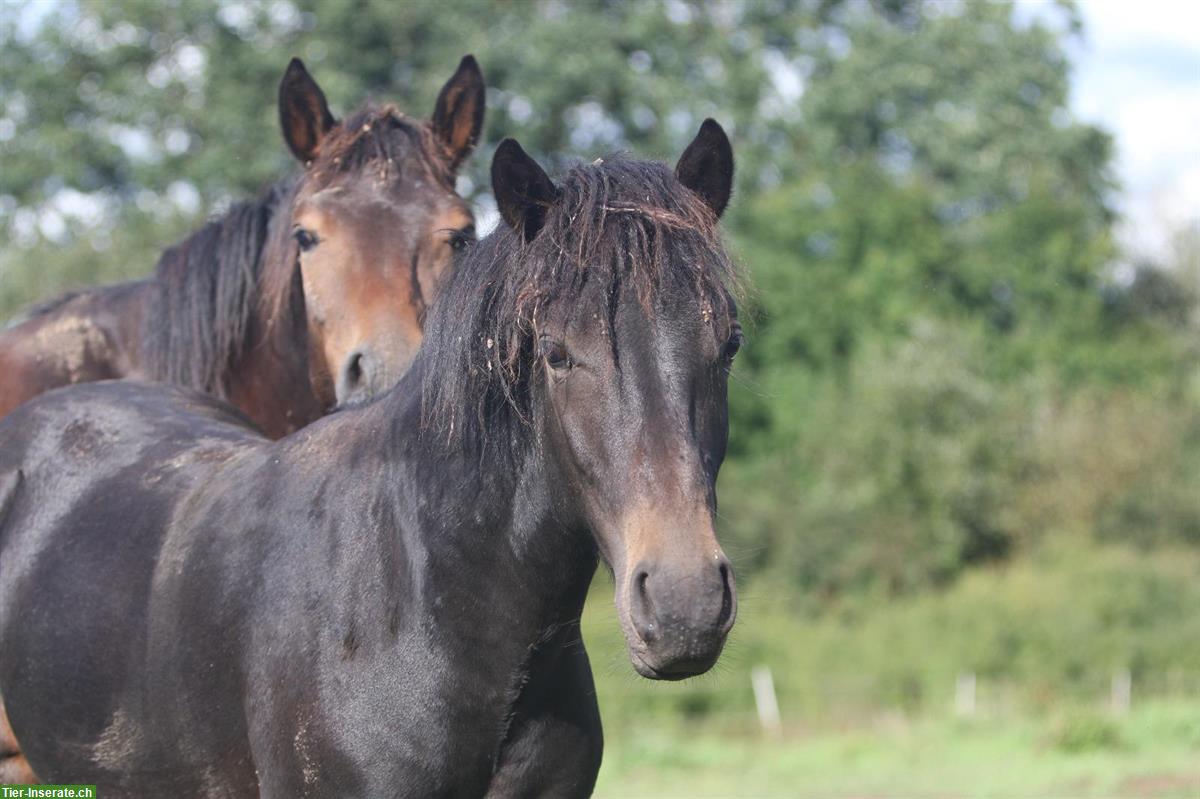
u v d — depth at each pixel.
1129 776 13.20
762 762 17.02
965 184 36.84
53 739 4.48
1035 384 32.72
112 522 4.61
